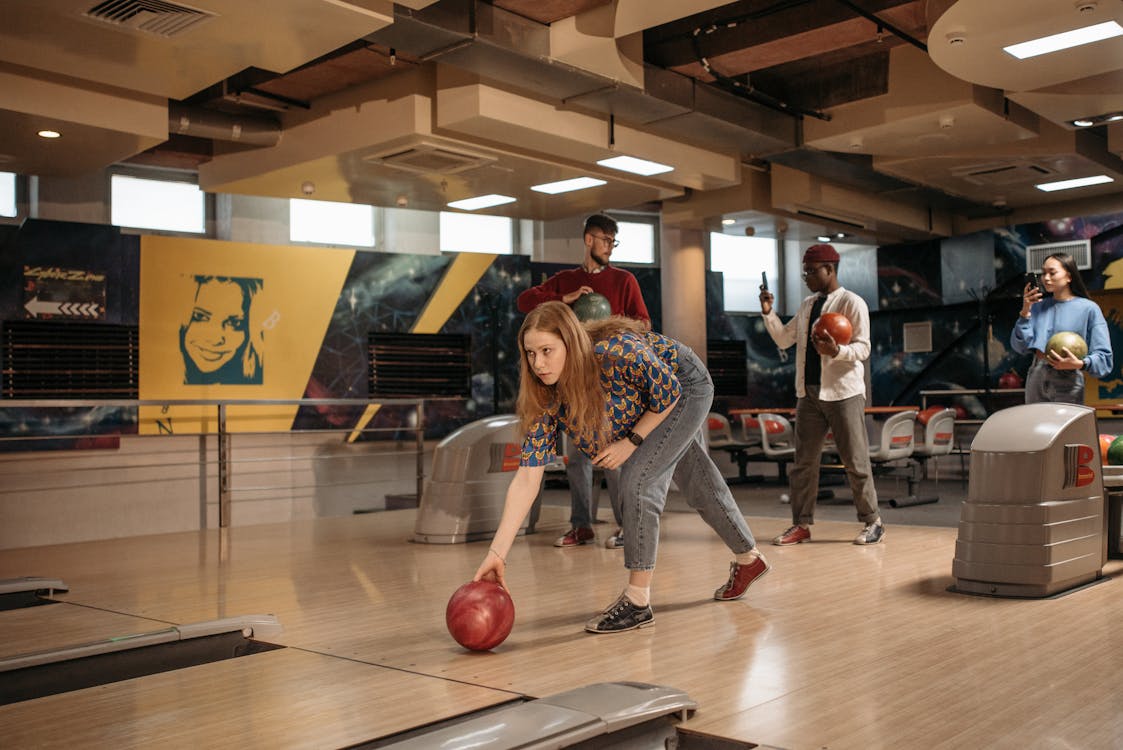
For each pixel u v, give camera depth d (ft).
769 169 30.01
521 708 6.66
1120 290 33.55
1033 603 11.37
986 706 7.35
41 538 23.80
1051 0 15.65
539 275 34.63
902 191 31.45
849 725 6.97
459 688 8.19
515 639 10.06
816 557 15.47
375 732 7.06
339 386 28.91
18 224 26.43
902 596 12.03
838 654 9.11
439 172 23.22
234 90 20.94
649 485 10.45
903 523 21.17
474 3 16.53
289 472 28.19
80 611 12.30
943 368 38.27
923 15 19.08
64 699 8.07
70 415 24.23
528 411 9.76
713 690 7.95
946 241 37.09
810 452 17.21
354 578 14.51
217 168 24.38
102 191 28.12
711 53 20.25
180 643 10.15
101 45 15.80
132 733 7.15
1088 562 12.39
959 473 36.35
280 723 7.32
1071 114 22.15
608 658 9.12
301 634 10.60
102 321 24.94
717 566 14.69
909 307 38.34
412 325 30.48
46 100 17.62
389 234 33.06
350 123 21.17
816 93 23.79
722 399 39.24
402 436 30.50
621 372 9.73
